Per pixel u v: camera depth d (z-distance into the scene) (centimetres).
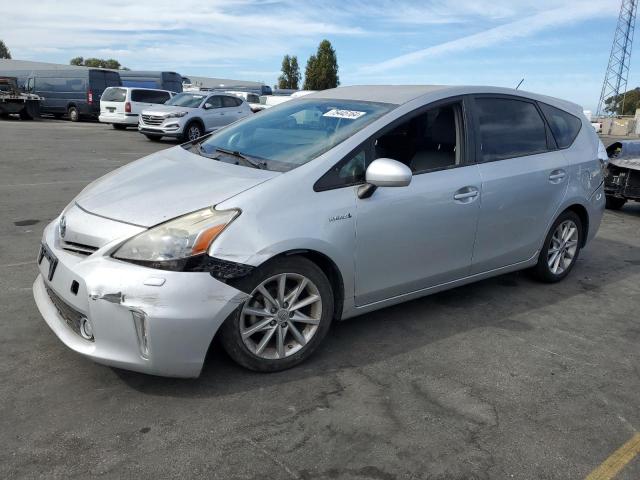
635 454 268
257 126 404
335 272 333
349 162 336
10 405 278
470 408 299
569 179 475
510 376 336
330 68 6912
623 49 7831
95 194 331
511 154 433
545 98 485
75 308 282
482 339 384
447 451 262
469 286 490
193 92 1920
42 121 2486
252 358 310
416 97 383
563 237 497
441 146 388
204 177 327
